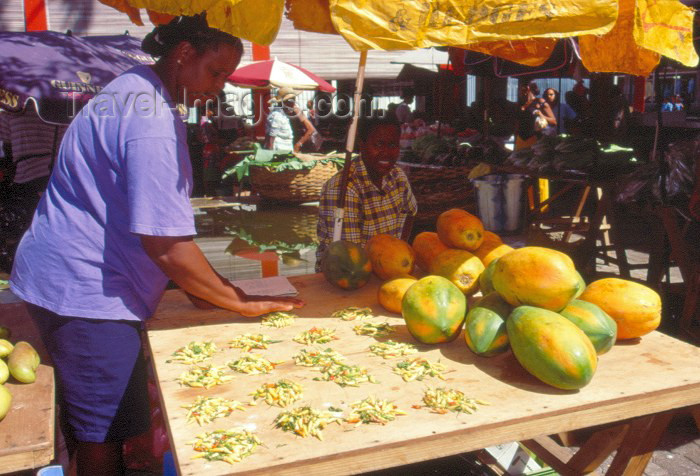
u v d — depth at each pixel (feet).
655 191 16.52
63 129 17.80
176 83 6.89
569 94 29.50
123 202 6.53
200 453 4.27
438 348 6.10
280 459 4.21
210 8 5.88
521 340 5.28
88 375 6.82
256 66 36.47
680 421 12.46
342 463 4.32
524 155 23.45
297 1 8.25
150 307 7.02
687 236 22.47
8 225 18.76
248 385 5.33
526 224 26.23
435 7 5.84
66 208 6.64
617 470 6.18
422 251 8.10
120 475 7.37
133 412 7.21
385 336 6.47
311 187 34.37
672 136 27.94
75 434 7.09
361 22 5.82
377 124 10.82
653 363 5.66
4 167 19.45
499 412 4.81
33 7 34.63
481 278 6.77
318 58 40.19
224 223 30.09
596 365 5.15
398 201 11.70
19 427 5.25
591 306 5.78
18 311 8.52
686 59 6.94
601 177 19.81
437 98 43.55
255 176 34.96
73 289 6.59
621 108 23.49
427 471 7.05
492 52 11.18
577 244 23.08
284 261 23.00
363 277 7.92
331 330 6.61
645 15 6.60
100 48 17.38
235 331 6.70
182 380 5.40
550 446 7.93
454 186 28.12
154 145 6.19
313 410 4.77
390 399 5.05
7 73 14.28
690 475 10.78
